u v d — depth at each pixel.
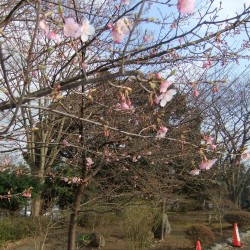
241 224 16.34
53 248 10.73
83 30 2.51
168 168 7.13
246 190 26.02
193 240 12.52
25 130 3.50
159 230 13.43
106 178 7.01
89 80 2.52
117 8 4.17
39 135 5.82
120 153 5.85
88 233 13.05
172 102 5.58
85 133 5.74
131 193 6.93
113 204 7.39
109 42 4.57
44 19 2.57
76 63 4.01
